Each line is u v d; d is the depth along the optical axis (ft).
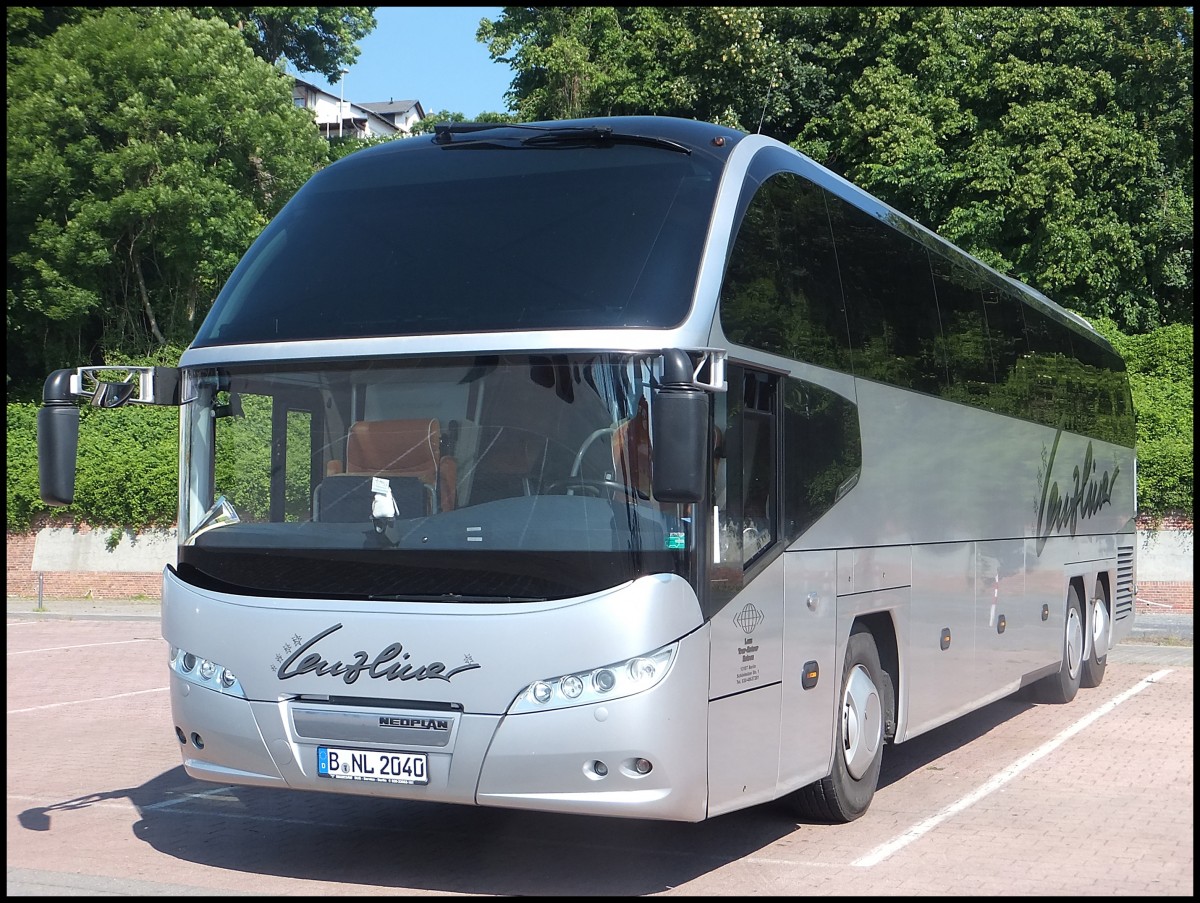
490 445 20.58
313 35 150.92
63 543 97.96
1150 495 81.82
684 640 19.85
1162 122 108.47
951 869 22.89
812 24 124.98
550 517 20.04
